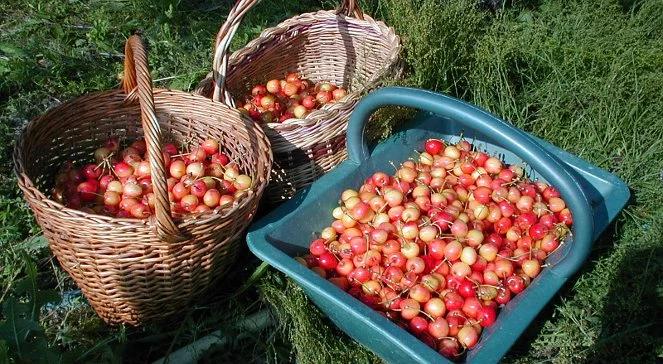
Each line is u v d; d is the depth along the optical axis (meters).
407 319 0.81
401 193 0.92
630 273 0.90
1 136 1.08
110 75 1.26
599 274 0.92
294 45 1.18
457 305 0.81
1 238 0.96
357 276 0.85
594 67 1.20
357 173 0.96
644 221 0.99
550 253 0.88
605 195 0.93
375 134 1.03
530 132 1.13
